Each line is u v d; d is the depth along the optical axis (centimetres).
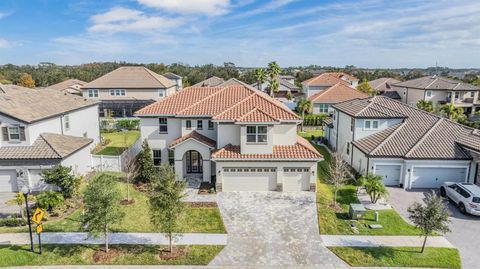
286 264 1767
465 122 4759
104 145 4272
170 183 1792
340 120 3778
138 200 2538
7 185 2709
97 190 1781
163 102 3228
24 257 1798
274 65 7025
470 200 2302
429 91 6059
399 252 1864
